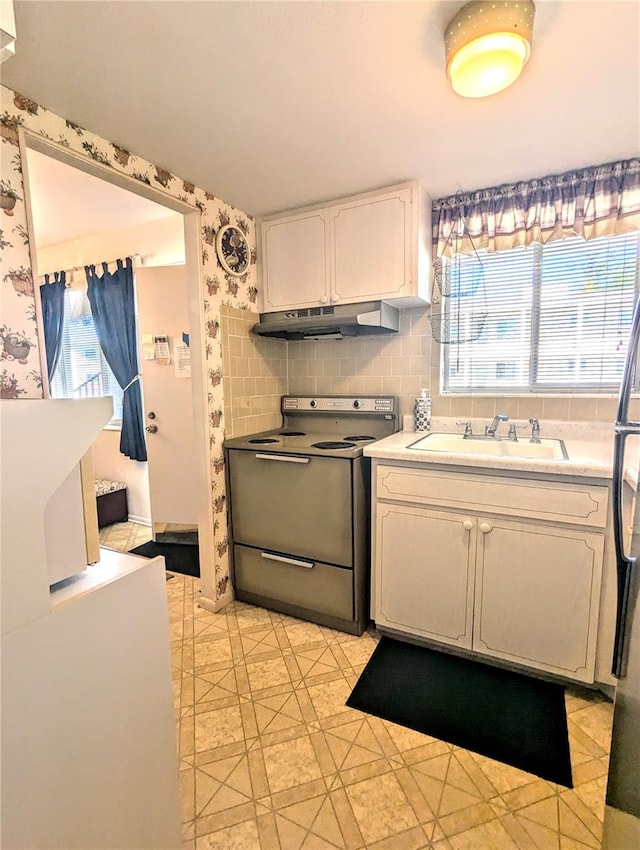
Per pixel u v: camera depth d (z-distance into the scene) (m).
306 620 2.19
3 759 0.72
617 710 1.05
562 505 1.57
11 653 0.73
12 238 1.34
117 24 1.09
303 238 2.32
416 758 1.38
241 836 1.15
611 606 1.54
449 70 1.14
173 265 2.98
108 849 0.90
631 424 1.04
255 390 2.54
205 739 1.46
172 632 2.09
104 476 3.85
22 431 0.73
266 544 2.24
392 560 1.93
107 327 3.37
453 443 2.17
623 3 1.04
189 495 3.15
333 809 1.22
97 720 0.88
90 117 1.50
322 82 1.33
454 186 2.07
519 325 2.20
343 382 2.62
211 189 2.09
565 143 1.69
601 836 1.13
